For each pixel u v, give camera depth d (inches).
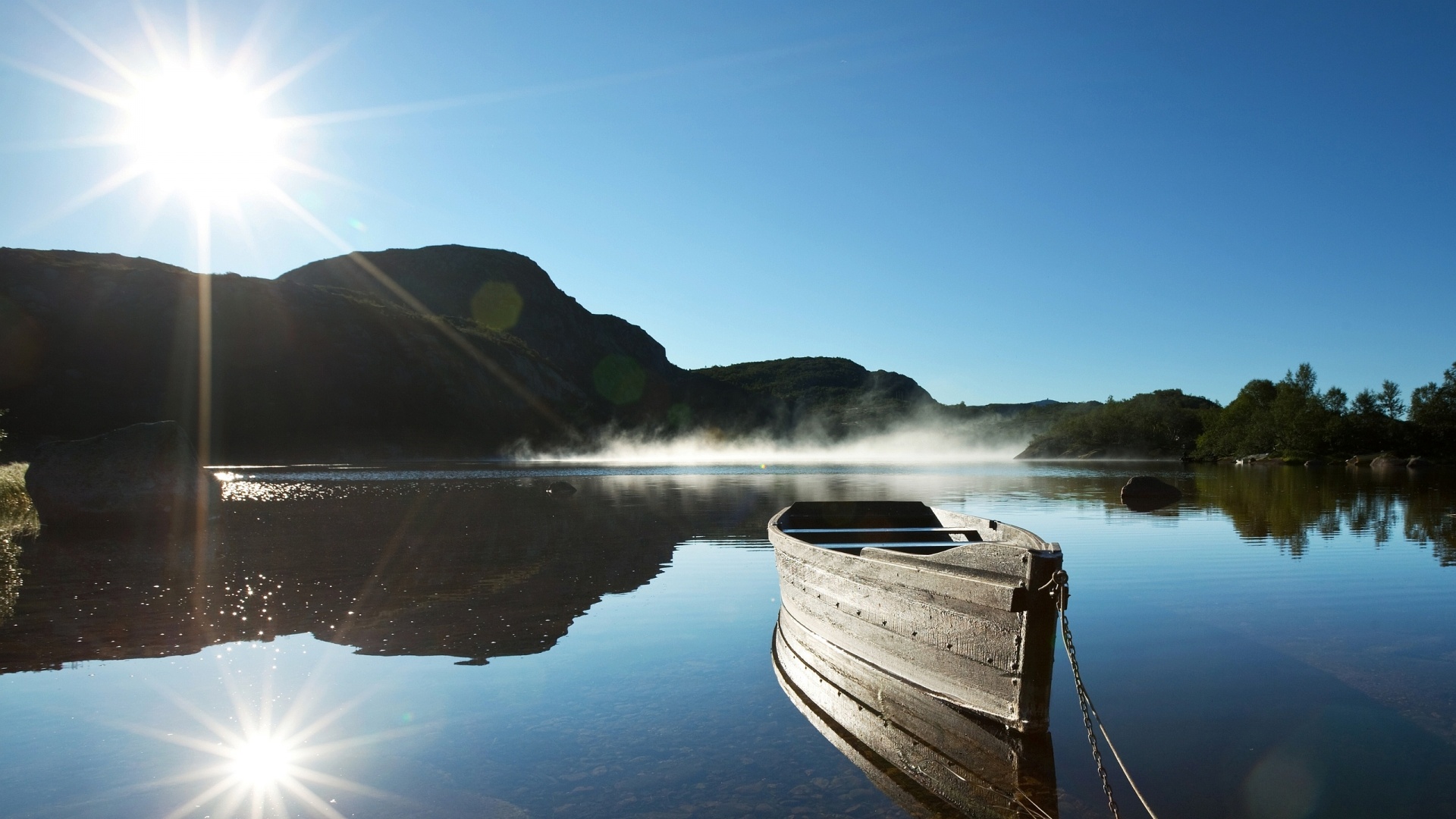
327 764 211.8
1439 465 2625.5
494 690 272.1
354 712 251.0
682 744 226.5
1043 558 211.5
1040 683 216.1
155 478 772.0
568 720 244.1
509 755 218.2
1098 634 347.9
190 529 716.0
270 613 383.2
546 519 804.0
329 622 365.1
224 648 322.3
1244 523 777.6
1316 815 181.2
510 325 5762.8
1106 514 876.6
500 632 347.6
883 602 269.0
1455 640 336.5
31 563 523.5
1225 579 475.8
